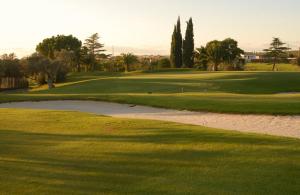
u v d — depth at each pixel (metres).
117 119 16.39
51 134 13.55
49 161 9.98
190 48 99.06
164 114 19.61
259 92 39.19
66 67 78.81
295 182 7.98
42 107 24.28
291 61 119.50
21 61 74.31
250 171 8.69
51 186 8.09
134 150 10.79
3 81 77.06
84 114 18.72
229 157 9.76
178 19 99.06
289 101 21.42
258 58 145.62
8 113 19.56
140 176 8.63
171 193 7.61
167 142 11.55
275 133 13.88
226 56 97.06
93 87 46.34
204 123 16.48
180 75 61.16
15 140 12.62
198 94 29.30
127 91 40.22
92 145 11.58
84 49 111.44
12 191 7.83
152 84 45.75
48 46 111.88
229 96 26.36
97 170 9.12
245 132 12.98
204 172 8.75
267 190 7.62
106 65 112.00
